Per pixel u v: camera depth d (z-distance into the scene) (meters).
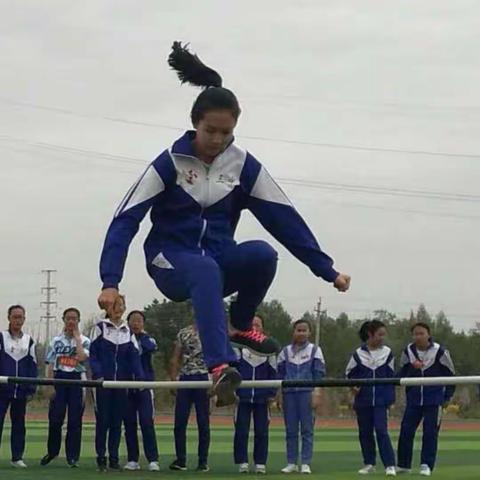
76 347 17.08
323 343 62.25
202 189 7.32
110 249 7.05
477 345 62.81
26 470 16.09
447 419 50.59
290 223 7.58
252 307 7.69
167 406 49.09
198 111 7.21
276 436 30.09
